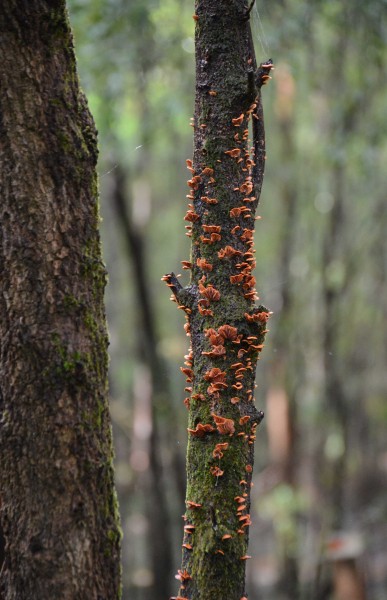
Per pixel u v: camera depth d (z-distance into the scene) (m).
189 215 2.44
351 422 12.92
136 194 13.91
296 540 9.88
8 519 2.27
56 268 2.27
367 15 6.39
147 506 10.38
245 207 2.43
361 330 14.48
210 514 2.27
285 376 11.27
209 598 2.23
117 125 7.88
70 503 2.26
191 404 2.36
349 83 8.17
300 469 12.27
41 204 2.27
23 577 2.25
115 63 7.01
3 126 2.25
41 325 2.25
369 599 9.84
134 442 11.07
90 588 2.28
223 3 2.46
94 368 2.33
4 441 2.26
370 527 11.48
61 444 2.25
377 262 14.05
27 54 2.27
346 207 11.27
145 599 10.59
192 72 7.79
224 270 2.38
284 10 6.48
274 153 12.15
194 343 2.38
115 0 6.39
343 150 7.94
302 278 11.14
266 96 10.07
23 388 2.24
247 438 2.33
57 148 2.30
